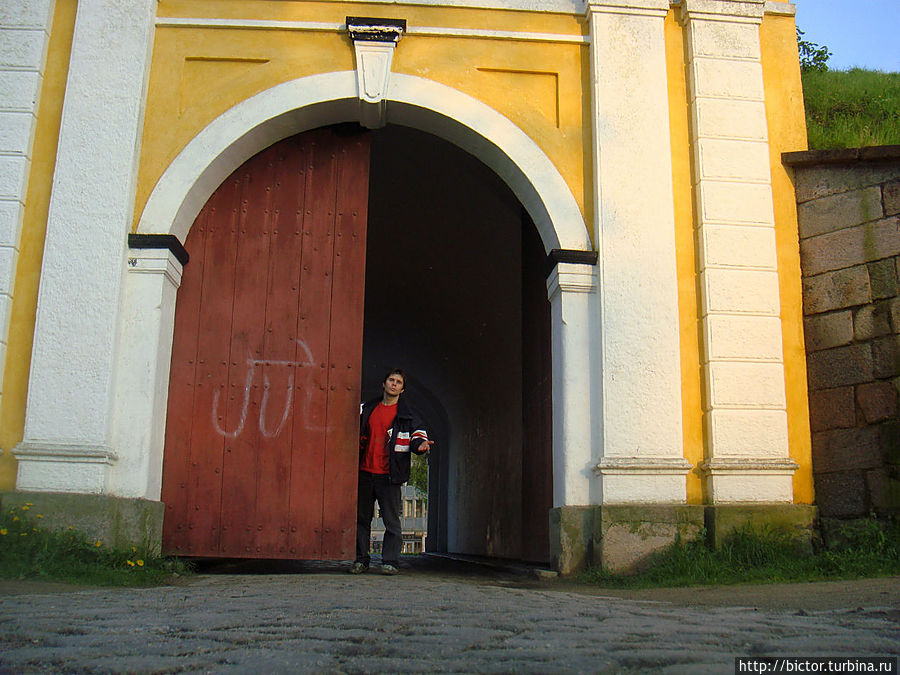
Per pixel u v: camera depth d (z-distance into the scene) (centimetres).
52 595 415
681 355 630
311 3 674
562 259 635
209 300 654
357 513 635
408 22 677
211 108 651
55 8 659
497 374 1180
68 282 597
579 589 527
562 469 610
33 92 631
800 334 646
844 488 602
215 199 674
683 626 313
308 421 640
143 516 570
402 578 589
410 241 1156
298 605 372
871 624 319
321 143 691
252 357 647
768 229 652
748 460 605
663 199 648
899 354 589
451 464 1692
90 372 583
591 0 683
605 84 668
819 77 921
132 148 624
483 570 817
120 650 252
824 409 625
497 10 688
